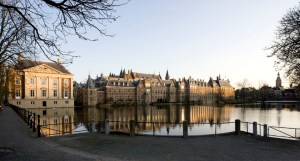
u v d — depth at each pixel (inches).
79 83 5556.1
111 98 4798.2
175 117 2388.0
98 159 428.8
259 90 6230.3
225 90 7431.1
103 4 257.1
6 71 1261.1
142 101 5398.6
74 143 596.1
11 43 761.6
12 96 3245.6
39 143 593.0
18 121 1116.5
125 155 465.4
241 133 768.3
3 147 529.7
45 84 3553.2
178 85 6289.4
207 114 2691.9
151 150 514.3
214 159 441.7
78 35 283.3
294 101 5546.3
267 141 636.7
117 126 1606.8
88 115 2511.1
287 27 849.5
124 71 5925.2
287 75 939.3
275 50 898.1
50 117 2203.5
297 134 1130.7
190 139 660.1
